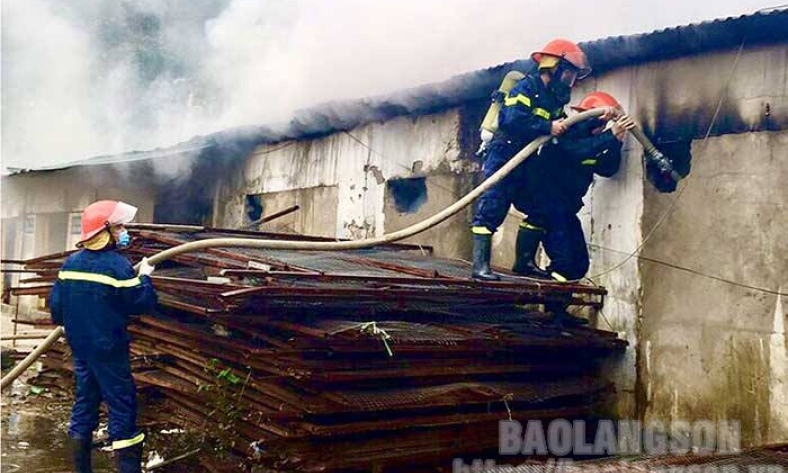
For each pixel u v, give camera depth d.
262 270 4.42
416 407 4.47
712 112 5.50
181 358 5.15
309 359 4.31
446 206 7.55
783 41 5.18
